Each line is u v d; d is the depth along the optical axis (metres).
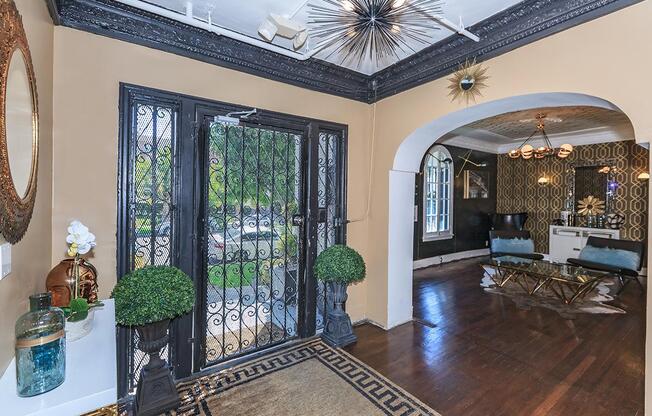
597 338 3.04
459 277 5.42
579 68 1.91
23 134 1.30
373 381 2.35
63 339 1.11
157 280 1.88
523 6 2.05
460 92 2.57
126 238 2.16
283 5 2.06
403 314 3.44
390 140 3.26
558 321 3.47
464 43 2.46
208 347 2.51
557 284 4.77
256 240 2.74
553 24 2.01
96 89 2.04
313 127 3.06
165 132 2.30
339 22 2.09
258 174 2.74
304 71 2.93
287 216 2.92
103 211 2.08
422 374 2.44
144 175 2.23
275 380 2.36
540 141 6.83
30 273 1.46
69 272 1.61
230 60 2.55
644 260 5.39
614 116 5.09
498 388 2.26
